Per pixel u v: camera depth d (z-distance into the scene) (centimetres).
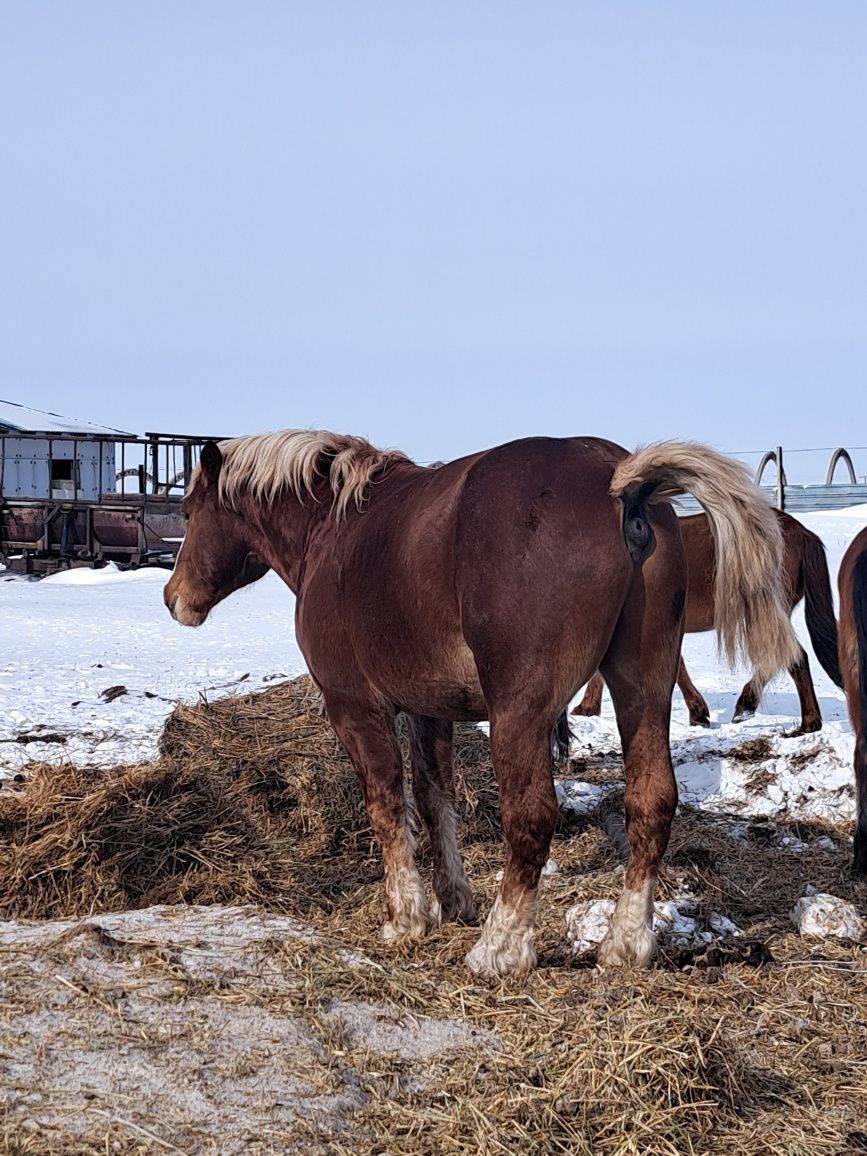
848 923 489
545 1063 358
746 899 543
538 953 464
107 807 573
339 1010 377
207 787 616
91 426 4050
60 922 450
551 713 409
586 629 405
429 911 495
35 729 911
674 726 970
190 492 611
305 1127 312
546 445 434
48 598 2148
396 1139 316
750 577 405
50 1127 301
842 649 601
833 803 686
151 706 1020
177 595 619
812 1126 338
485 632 409
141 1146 297
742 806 700
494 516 412
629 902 440
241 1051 344
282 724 732
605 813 668
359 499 510
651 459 402
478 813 652
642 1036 367
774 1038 392
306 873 570
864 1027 402
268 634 1645
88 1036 345
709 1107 340
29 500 2772
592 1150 321
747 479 408
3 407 4069
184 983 380
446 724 512
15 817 579
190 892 535
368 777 498
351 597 477
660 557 424
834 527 2481
